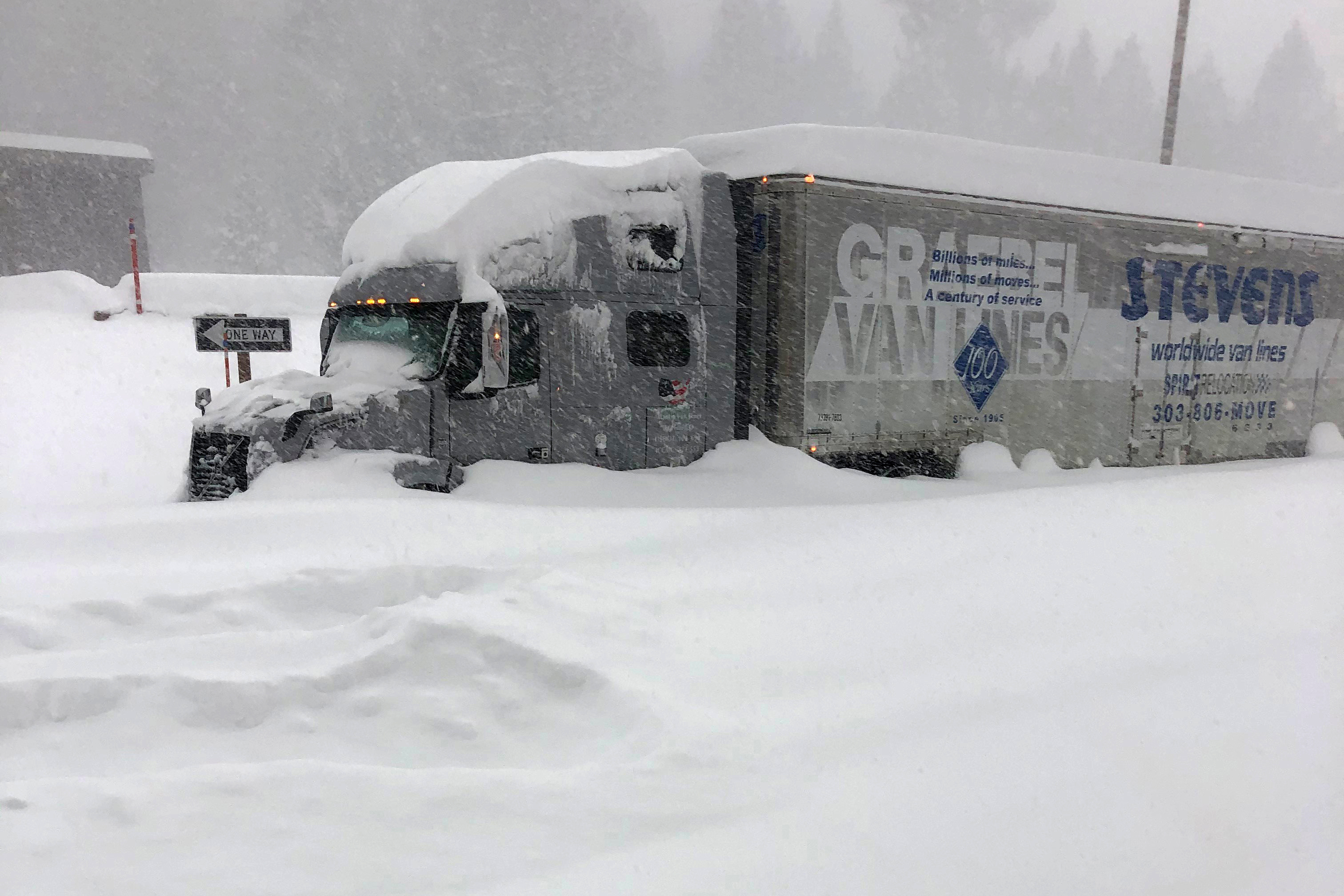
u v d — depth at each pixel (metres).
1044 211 11.57
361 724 4.01
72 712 4.06
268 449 8.08
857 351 10.30
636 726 3.84
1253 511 8.72
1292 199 14.12
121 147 35.00
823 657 4.76
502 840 3.10
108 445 12.58
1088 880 2.96
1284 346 14.14
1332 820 3.37
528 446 9.15
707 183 10.02
